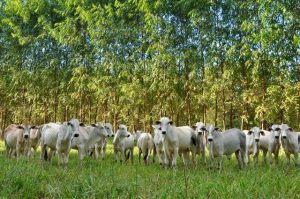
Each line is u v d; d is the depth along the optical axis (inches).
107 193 285.1
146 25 1077.8
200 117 1179.3
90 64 1221.1
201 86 1050.1
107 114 1219.9
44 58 1317.7
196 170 513.0
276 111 953.5
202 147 588.4
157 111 1123.3
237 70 999.0
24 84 1373.0
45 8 1310.3
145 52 1129.4
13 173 316.5
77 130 506.0
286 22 855.7
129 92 1091.3
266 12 698.8
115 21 1163.9
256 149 619.2
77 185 287.7
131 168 510.9
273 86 941.2
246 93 983.6
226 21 1039.6
